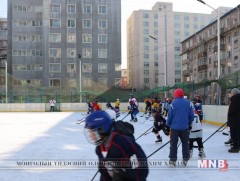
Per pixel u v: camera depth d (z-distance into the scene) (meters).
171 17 92.44
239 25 44.03
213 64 52.03
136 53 91.25
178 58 91.19
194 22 94.25
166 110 19.84
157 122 9.48
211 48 52.97
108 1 52.84
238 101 7.45
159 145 9.12
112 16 52.78
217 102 16.05
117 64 52.41
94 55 51.91
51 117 22.75
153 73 90.31
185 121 5.83
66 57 51.50
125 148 2.03
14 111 32.47
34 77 51.12
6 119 20.72
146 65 90.25
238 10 44.81
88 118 2.13
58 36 51.56
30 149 8.48
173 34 92.38
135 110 18.53
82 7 52.22
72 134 12.20
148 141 10.04
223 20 49.44
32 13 51.66
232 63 46.75
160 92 27.02
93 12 52.38
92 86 42.91
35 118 21.67
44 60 50.94
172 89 22.72
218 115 15.50
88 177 5.24
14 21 51.41
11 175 5.45
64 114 26.92
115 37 52.56
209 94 18.34
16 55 51.19
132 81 93.94
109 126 2.10
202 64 55.78
